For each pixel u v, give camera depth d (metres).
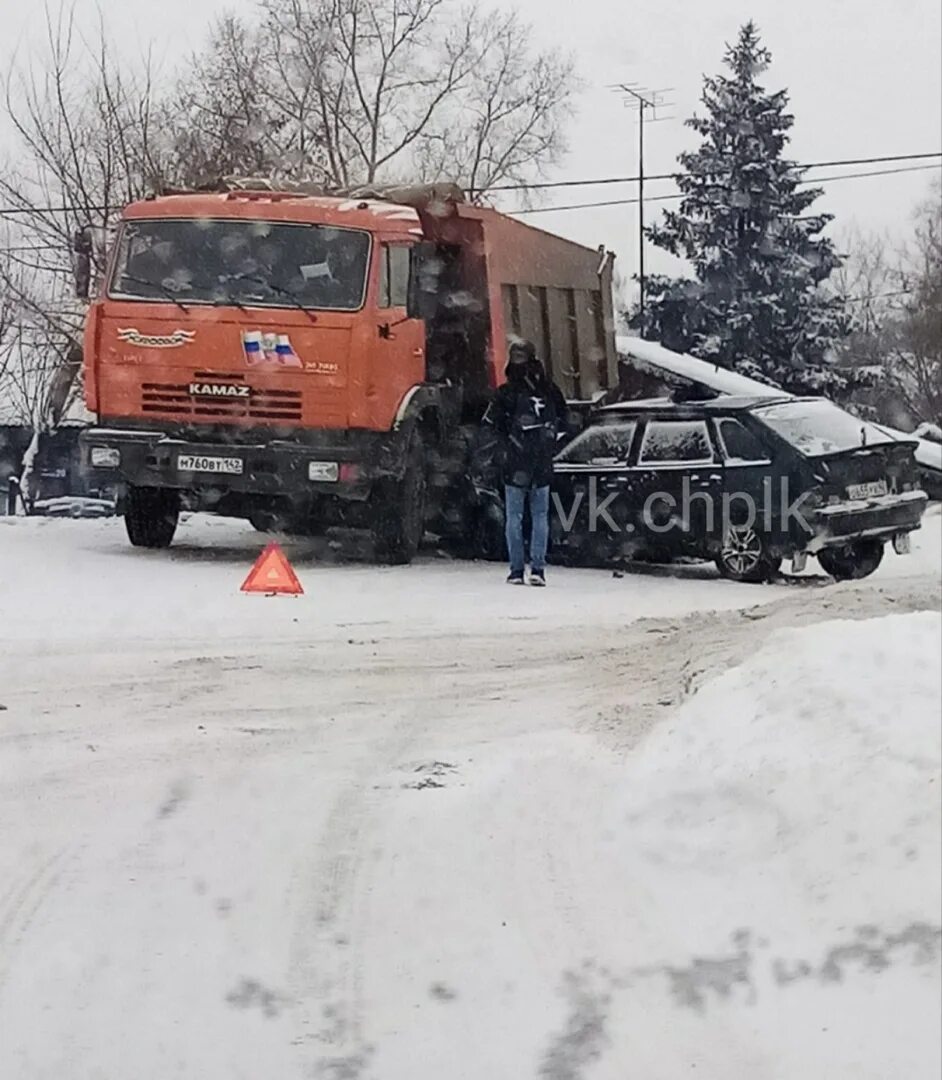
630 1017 4.28
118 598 12.06
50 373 35.16
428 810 6.14
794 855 5.17
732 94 49.56
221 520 20.36
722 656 8.38
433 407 15.44
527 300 17.78
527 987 4.48
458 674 9.26
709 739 6.34
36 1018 4.29
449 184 16.73
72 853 5.64
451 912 5.04
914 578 15.56
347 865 5.51
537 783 6.42
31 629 10.48
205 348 14.30
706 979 4.50
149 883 5.32
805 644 7.16
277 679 8.99
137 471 14.40
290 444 14.23
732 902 4.98
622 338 32.34
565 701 8.38
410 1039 4.18
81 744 7.27
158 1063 4.05
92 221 30.69
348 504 15.40
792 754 5.83
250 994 4.45
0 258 31.27
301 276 14.34
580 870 5.40
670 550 15.67
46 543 16.16
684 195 49.59
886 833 5.09
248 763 6.93
